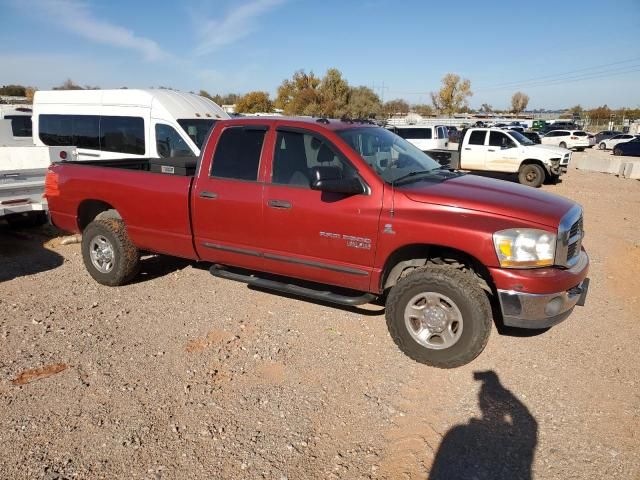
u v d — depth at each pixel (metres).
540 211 3.81
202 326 4.75
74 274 6.26
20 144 11.39
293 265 4.61
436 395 3.63
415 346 4.03
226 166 4.88
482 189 4.22
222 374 3.90
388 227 4.02
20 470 2.88
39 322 4.82
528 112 113.44
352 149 4.31
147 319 4.91
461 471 2.88
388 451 3.05
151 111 10.02
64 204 6.02
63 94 11.29
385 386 3.75
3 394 3.62
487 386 3.74
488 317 3.79
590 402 3.54
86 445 3.09
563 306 3.78
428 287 3.88
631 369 3.99
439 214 3.89
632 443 3.12
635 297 5.61
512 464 2.94
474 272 4.10
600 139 47.50
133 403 3.52
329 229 4.30
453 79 81.62
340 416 3.39
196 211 5.02
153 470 2.89
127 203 5.48
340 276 4.38
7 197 6.93
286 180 4.56
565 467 2.91
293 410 3.45
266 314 5.01
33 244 7.66
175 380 3.81
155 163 6.57
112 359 4.12
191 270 6.36
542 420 3.34
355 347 4.34
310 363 4.07
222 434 3.19
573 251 4.01
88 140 10.90
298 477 2.84
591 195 14.31
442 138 21.88
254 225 4.70
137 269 5.77
